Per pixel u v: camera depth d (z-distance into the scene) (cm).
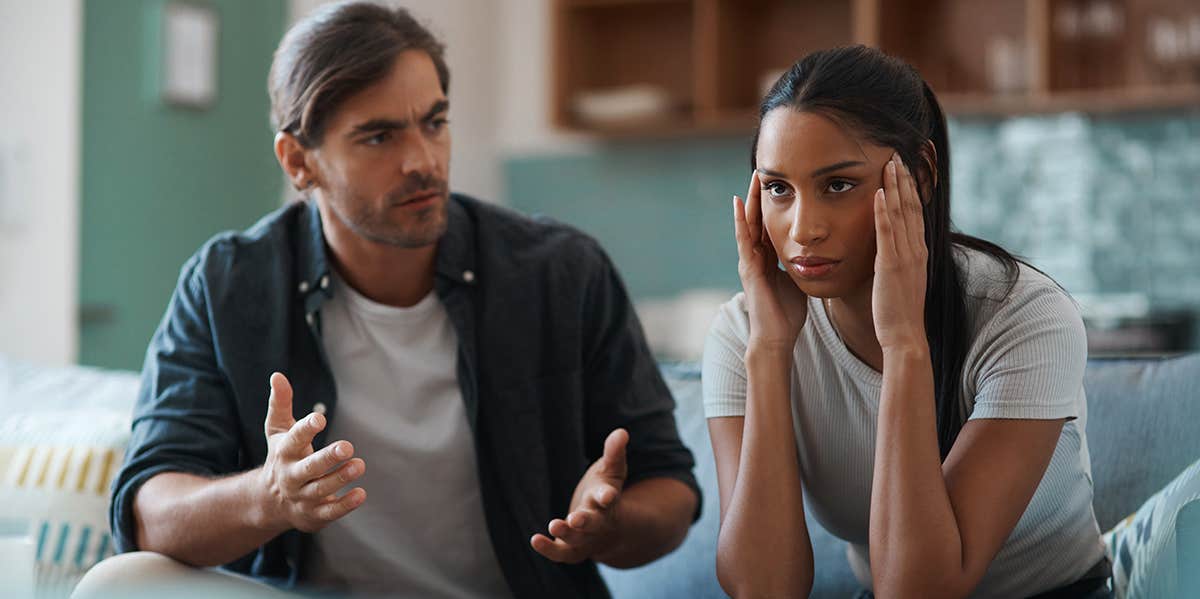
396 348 185
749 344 146
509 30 575
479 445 183
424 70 174
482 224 193
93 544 193
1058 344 135
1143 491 168
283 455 145
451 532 184
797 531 141
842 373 147
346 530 179
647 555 176
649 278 541
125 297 417
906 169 132
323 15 178
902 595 130
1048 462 134
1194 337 438
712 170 530
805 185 132
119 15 411
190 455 173
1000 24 479
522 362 186
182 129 436
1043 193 474
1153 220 456
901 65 137
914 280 133
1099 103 445
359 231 176
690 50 534
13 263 374
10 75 383
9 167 377
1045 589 149
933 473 130
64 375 235
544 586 182
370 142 172
